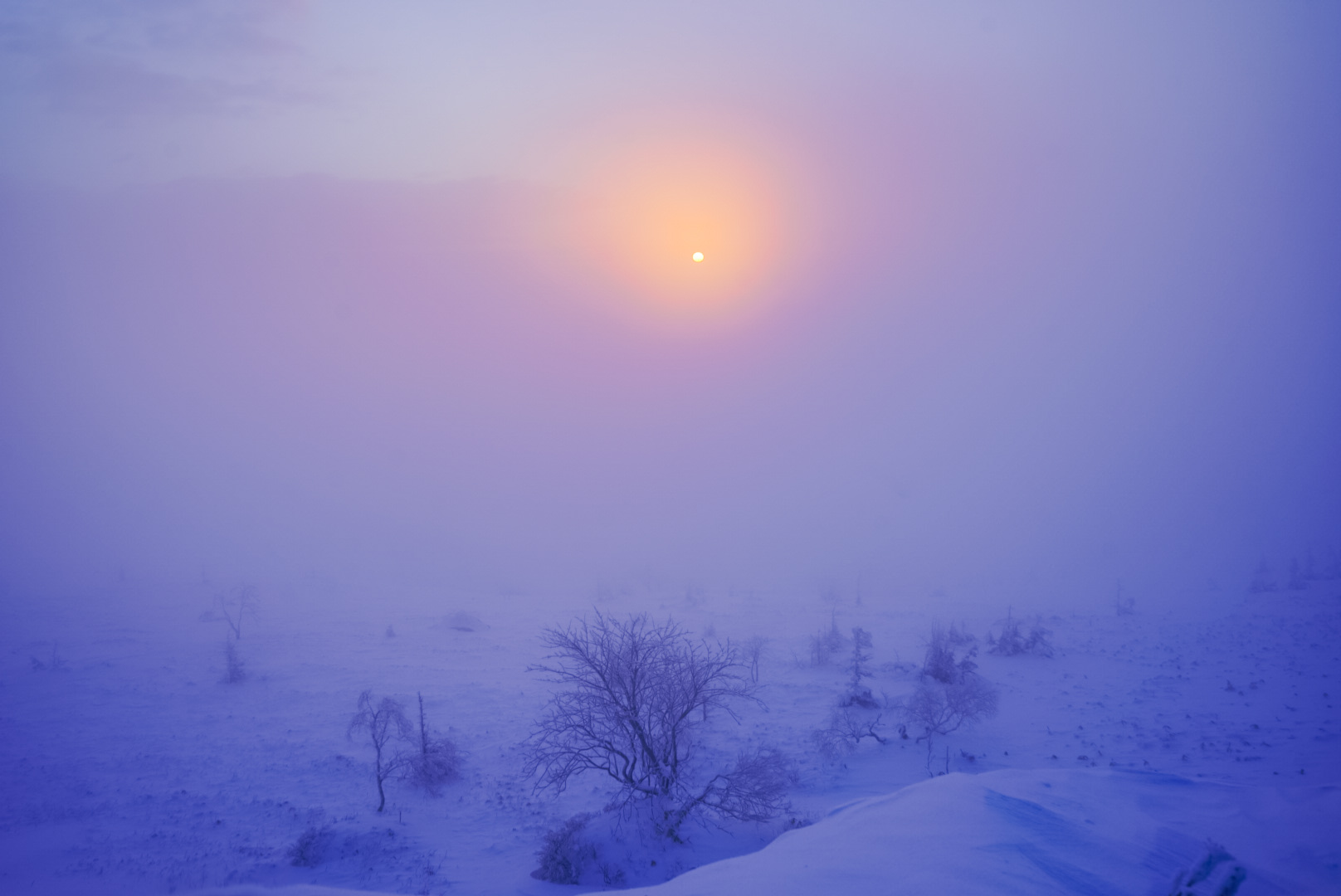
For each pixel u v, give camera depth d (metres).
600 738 20.25
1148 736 26.06
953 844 7.63
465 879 18.11
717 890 7.20
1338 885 7.19
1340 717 26.56
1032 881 6.84
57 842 21.61
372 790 25.89
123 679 44.25
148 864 19.86
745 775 19.06
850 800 21.50
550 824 21.95
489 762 28.58
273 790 25.98
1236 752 23.17
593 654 20.45
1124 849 7.73
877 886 6.73
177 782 26.86
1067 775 10.32
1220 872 7.25
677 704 20.12
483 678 43.44
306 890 7.98
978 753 25.64
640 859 17.39
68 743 31.88
